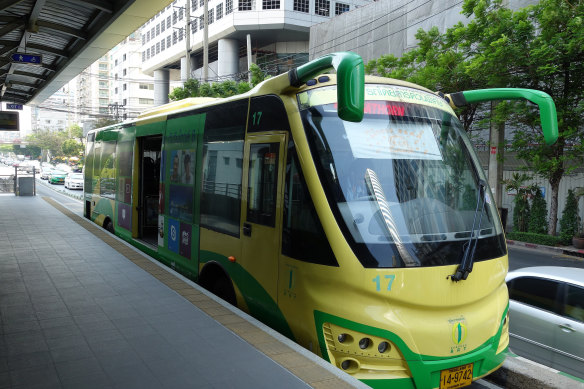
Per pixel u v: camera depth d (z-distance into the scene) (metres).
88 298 6.11
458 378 4.36
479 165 5.25
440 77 17.55
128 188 10.63
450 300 4.36
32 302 5.94
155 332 4.90
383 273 4.18
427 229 4.47
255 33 51.28
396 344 4.13
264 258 5.21
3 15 11.12
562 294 5.76
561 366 5.57
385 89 5.02
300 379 3.86
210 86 28.09
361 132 4.70
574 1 14.99
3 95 23.67
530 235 17.42
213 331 4.91
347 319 4.18
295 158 4.79
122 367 4.07
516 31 15.58
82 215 16.94
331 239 4.33
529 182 21.09
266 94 5.45
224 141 6.30
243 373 3.96
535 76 15.45
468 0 16.83
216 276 6.68
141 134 9.67
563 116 15.52
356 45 30.47
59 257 8.66
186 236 7.34
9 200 22.05
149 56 73.31
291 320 4.74
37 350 4.43
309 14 49.81
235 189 5.92
